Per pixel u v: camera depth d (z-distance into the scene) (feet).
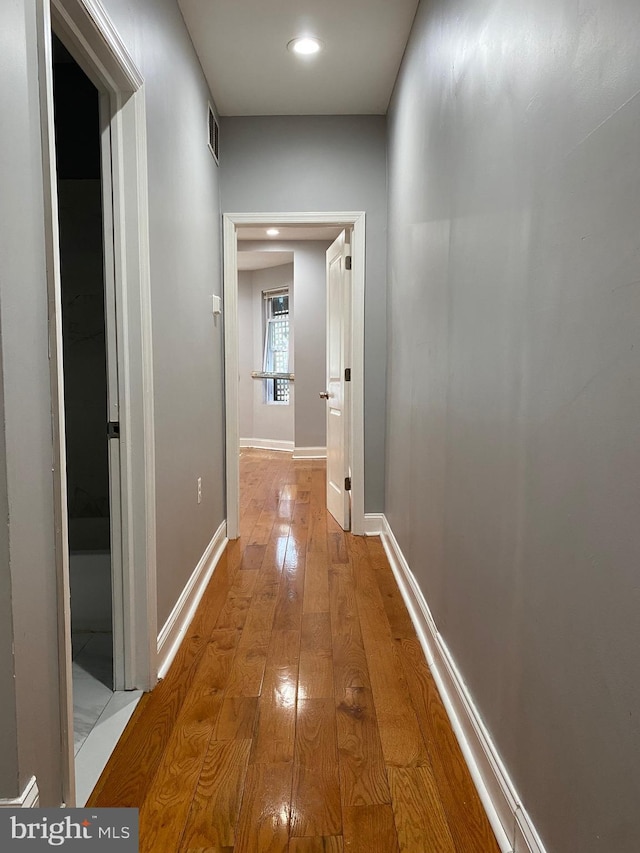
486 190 5.24
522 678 4.31
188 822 4.82
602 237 3.11
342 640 8.21
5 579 3.56
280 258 25.02
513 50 4.50
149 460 6.66
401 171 10.52
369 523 13.29
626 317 2.87
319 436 24.56
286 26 9.39
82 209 9.78
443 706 6.57
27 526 3.79
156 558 7.07
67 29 4.98
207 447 10.87
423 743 5.90
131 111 6.27
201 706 6.55
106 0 5.29
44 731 4.03
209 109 11.30
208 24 9.26
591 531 3.24
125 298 6.41
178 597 8.36
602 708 3.11
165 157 7.64
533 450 4.10
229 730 6.10
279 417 26.91
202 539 10.27
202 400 10.33
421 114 8.52
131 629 6.77
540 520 3.98
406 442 9.83
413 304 9.18
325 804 5.03
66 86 9.75
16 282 3.64
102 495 9.72
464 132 6.02
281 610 9.24
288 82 11.29
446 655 6.70
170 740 5.92
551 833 3.76
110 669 7.41
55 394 4.13
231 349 12.82
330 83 11.35
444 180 6.97
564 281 3.59
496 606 4.95
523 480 4.30
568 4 3.51
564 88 3.58
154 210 7.05
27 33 3.79
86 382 9.76
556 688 3.71
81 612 8.56
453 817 4.89
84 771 5.43
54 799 4.19
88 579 8.55
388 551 11.94
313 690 6.89
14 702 3.63
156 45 7.18
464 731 5.81
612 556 3.01
